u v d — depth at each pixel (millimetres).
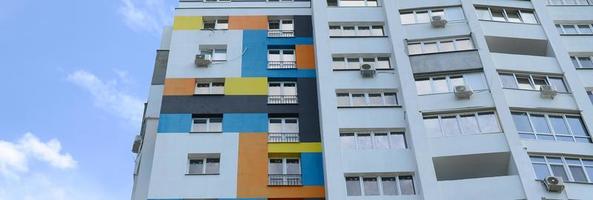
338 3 31062
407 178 23906
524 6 30578
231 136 26625
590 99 27219
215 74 29266
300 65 29859
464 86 25797
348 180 23812
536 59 27719
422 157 23703
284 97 28594
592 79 27781
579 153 23891
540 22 29750
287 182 25375
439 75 26891
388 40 29203
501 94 25625
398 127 25422
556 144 24078
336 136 24844
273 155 26219
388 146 25000
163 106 27672
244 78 29109
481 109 25312
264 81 29031
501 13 30422
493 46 29234
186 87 28625
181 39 30750
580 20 30766
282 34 31578
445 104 25562
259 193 24672
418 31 28969
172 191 24578
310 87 28875
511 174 23312
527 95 25953
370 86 27109
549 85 26750
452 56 27391
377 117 25719
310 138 26719
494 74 26422
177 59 29797
